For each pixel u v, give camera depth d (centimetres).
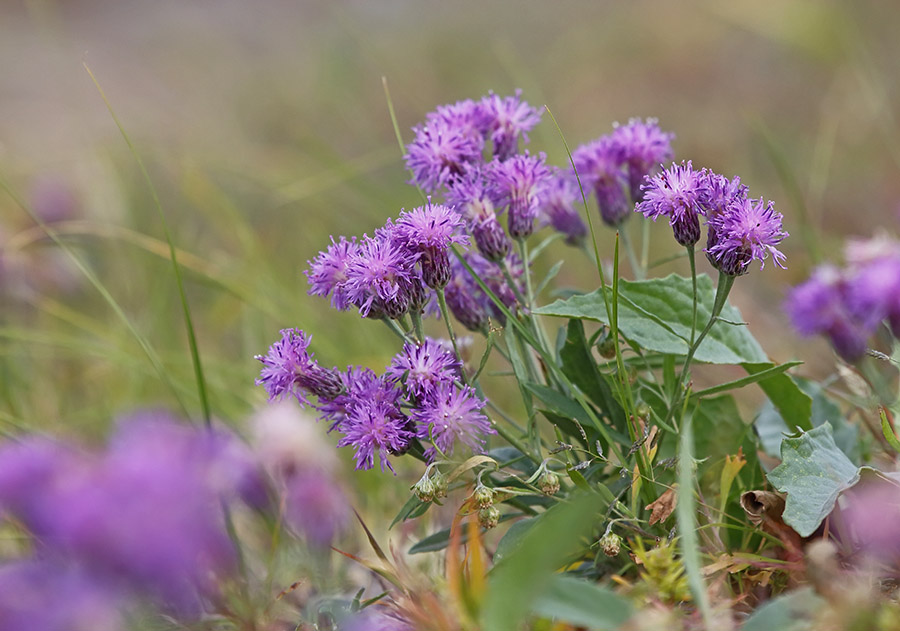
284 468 62
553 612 57
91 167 116
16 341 84
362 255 62
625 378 63
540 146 116
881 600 59
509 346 65
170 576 53
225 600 60
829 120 131
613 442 65
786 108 145
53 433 74
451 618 59
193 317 99
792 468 62
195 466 54
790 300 67
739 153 131
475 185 65
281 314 84
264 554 65
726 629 58
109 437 57
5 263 89
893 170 113
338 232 108
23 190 111
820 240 89
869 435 69
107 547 53
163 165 132
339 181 107
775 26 154
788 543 61
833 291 66
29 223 102
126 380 81
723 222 62
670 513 62
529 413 64
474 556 59
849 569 61
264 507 63
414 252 62
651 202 62
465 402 61
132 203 116
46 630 53
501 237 65
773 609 57
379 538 69
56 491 54
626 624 57
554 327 83
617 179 69
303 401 62
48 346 84
